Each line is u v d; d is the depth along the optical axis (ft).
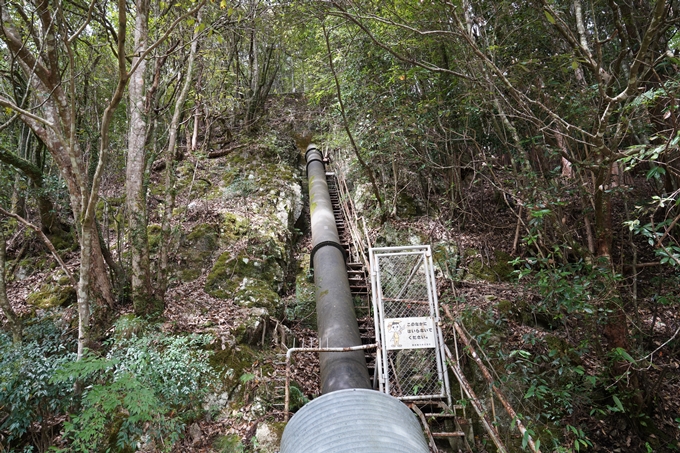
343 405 8.34
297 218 34.01
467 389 14.21
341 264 24.44
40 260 24.14
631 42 19.99
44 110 16.90
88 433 11.55
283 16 21.45
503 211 29.86
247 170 36.81
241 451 14.30
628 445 15.58
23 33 20.26
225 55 33.45
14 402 13.42
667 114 11.04
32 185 25.25
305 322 24.90
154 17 21.75
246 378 15.29
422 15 18.17
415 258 23.77
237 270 24.80
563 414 16.15
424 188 31.78
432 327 16.17
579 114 17.17
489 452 15.10
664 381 17.58
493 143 28.81
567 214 21.98
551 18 10.67
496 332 18.69
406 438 7.86
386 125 26.81
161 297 19.51
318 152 44.24
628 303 19.42
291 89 64.49
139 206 19.11
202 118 42.11
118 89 12.48
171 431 13.98
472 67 18.17
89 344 16.02
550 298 14.73
